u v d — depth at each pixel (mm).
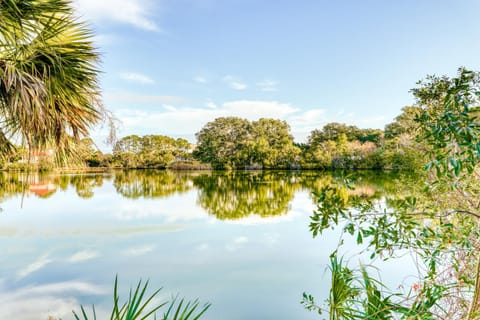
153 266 4562
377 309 1350
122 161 37625
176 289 3768
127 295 3539
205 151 40844
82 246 5527
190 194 14617
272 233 6684
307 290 3738
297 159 37312
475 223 1480
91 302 3336
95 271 4301
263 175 29406
